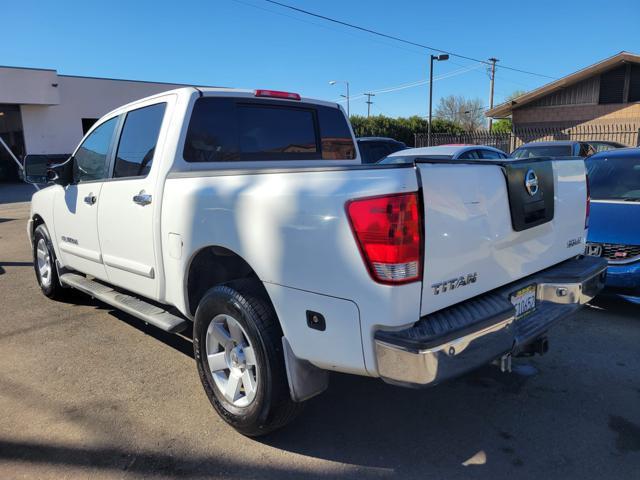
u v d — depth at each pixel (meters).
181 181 3.32
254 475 2.75
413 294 2.32
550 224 3.25
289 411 2.88
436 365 2.27
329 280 2.42
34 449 2.98
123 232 3.90
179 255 3.32
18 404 3.51
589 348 4.32
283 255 2.60
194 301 3.45
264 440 3.06
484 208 2.67
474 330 2.43
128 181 3.84
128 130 4.08
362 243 2.29
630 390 3.62
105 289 4.52
